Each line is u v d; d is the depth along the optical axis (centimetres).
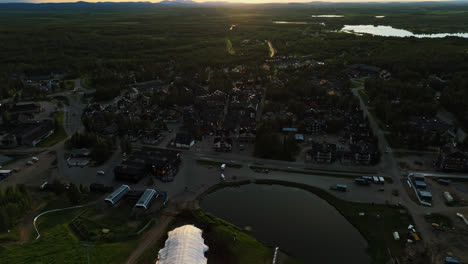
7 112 18025
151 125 17788
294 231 9500
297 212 10456
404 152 14575
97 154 13450
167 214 10162
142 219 9869
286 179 12344
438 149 14775
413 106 19250
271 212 10419
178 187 11738
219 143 14638
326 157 13475
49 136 16288
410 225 9544
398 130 16225
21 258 7919
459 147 14688
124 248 8644
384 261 8294
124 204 10625
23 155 14125
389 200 10956
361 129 16550
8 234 8906
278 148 14525
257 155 14250
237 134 16612
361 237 9281
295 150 14650
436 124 16800
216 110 19212
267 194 11475
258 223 9844
